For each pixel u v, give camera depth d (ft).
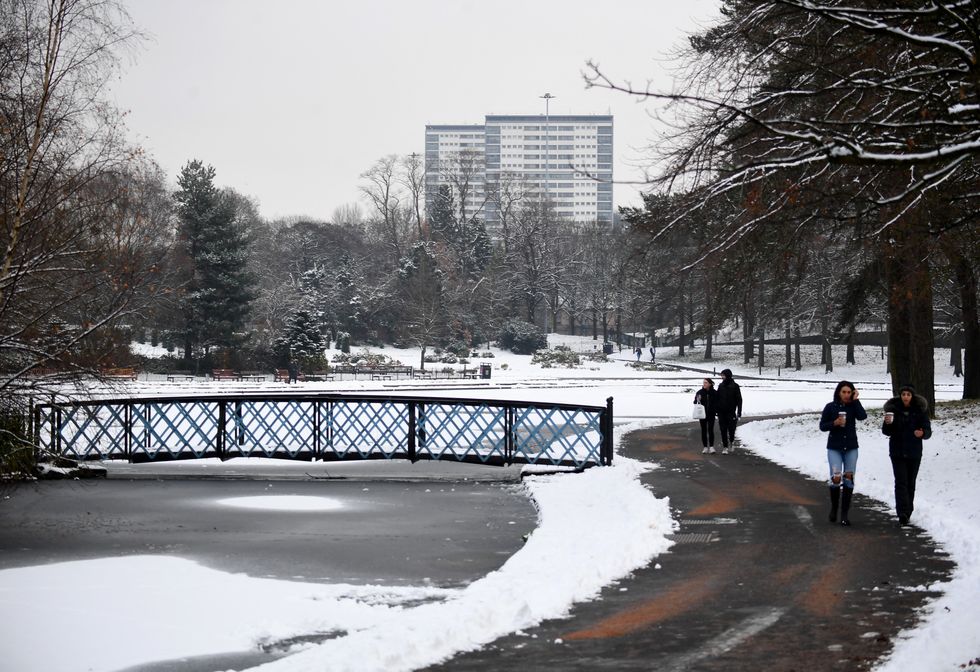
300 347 272.51
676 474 76.13
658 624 33.78
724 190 46.11
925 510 54.39
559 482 73.41
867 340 358.02
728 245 51.88
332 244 425.28
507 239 426.92
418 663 29.68
